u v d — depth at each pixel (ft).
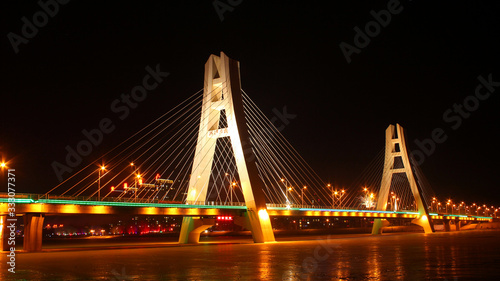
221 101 199.62
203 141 198.49
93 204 152.56
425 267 99.91
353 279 82.38
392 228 529.45
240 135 190.39
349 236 315.78
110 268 98.17
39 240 143.13
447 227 442.09
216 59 206.80
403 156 361.51
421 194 361.71
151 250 152.35
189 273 90.38
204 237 343.26
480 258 120.67
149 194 285.02
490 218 555.69
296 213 226.38
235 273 90.33
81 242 285.23
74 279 82.64
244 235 394.11
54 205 143.74
